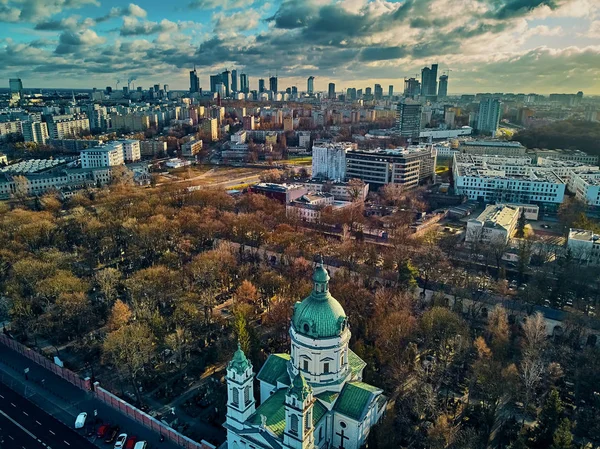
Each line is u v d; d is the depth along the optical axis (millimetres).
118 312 193250
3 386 173250
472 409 151375
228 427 127875
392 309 189625
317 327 125875
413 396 151500
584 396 157500
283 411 124375
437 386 159625
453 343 176625
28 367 185125
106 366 184375
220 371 180500
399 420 144500
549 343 183750
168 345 182125
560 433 123250
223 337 196375
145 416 151750
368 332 182000
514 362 178500
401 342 182375
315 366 128000
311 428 114125
